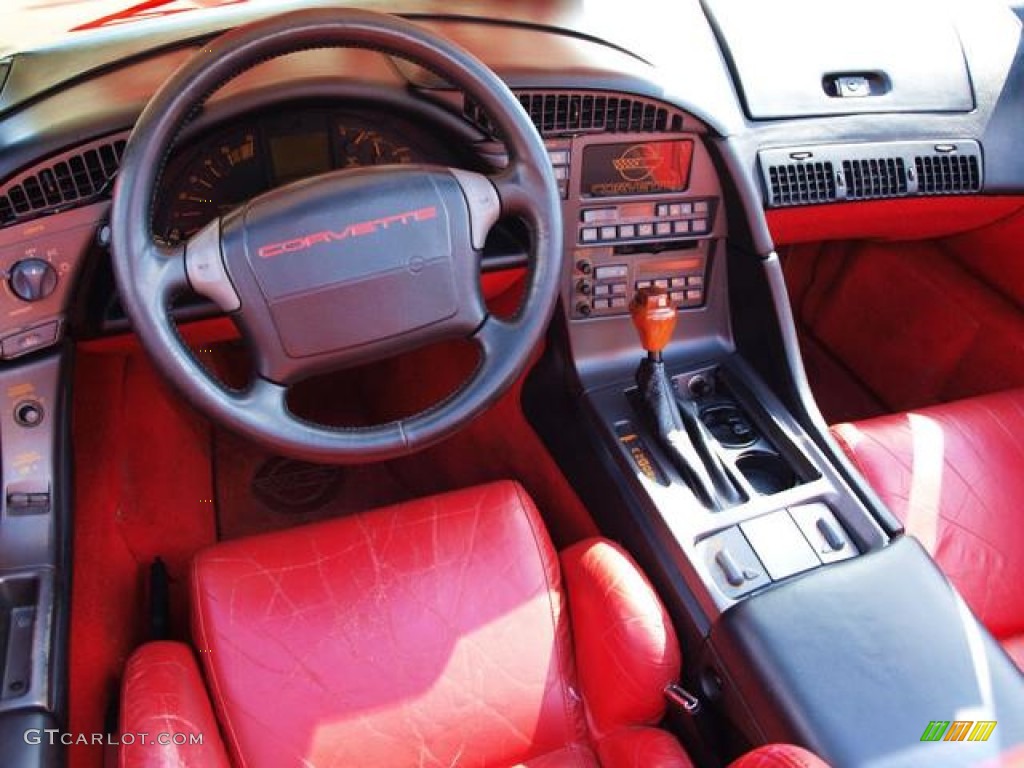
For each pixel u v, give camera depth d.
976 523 1.45
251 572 1.20
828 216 1.76
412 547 1.25
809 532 1.36
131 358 1.69
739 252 1.55
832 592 1.23
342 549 1.24
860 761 1.06
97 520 1.46
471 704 1.18
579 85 1.38
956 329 1.97
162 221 1.27
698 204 1.53
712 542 1.33
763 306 1.54
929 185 1.74
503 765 1.18
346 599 1.20
